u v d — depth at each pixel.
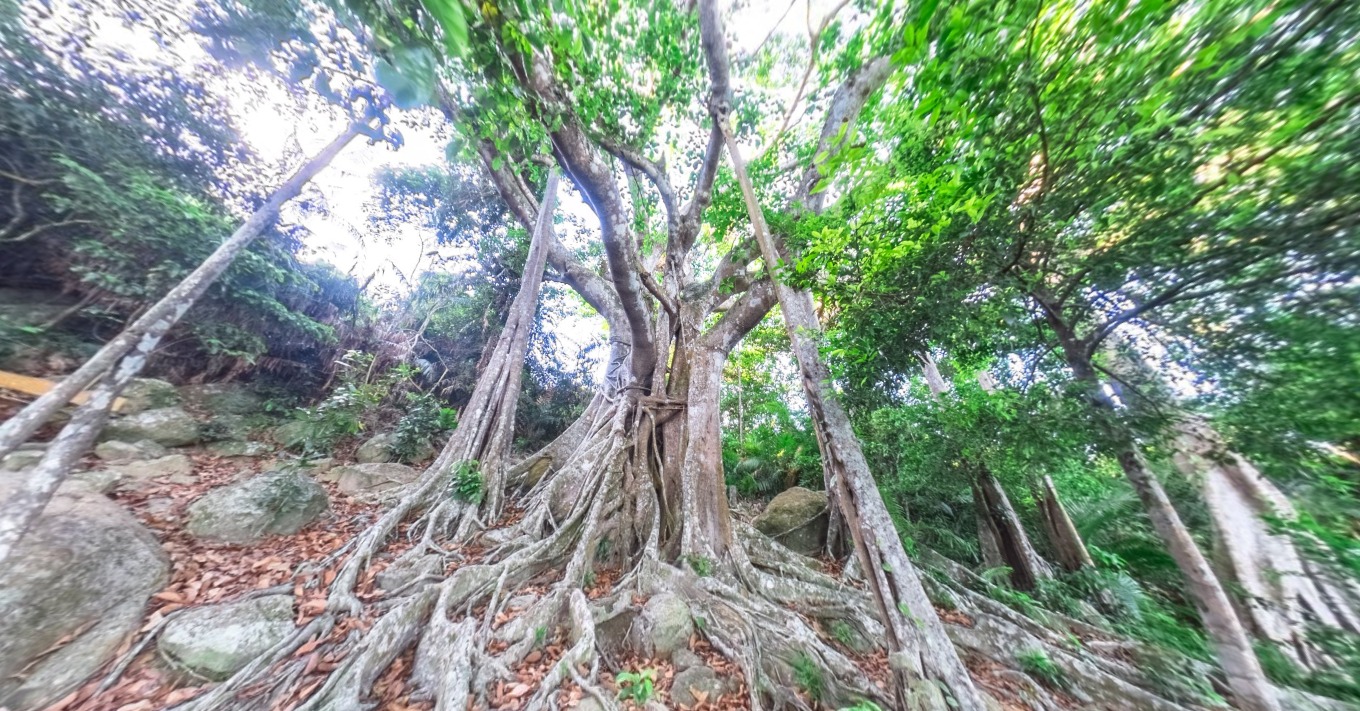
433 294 14.13
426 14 2.21
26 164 6.87
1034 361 4.38
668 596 5.20
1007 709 4.31
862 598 5.98
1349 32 1.96
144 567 4.40
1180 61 2.32
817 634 5.20
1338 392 2.52
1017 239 3.41
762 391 15.14
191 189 8.79
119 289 7.35
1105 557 7.64
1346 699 4.23
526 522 7.04
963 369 5.37
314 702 3.39
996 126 2.92
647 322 8.10
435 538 6.49
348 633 4.30
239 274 8.88
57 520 4.17
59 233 7.45
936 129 3.45
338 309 11.82
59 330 7.53
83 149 7.10
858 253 4.02
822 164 3.82
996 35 2.22
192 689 3.44
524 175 10.99
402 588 5.11
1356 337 2.27
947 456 6.10
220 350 8.80
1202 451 3.70
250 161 9.66
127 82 7.53
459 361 13.70
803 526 8.98
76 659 3.38
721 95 5.75
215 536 5.39
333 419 8.88
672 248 8.68
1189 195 2.74
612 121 5.88
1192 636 5.74
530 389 14.34
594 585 6.07
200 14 2.93
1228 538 5.78
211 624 3.90
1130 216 3.06
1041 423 3.95
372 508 7.29
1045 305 3.82
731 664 4.59
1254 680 3.18
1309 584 5.33
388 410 11.26
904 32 2.25
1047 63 2.55
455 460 7.83
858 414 5.52
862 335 4.41
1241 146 2.49
